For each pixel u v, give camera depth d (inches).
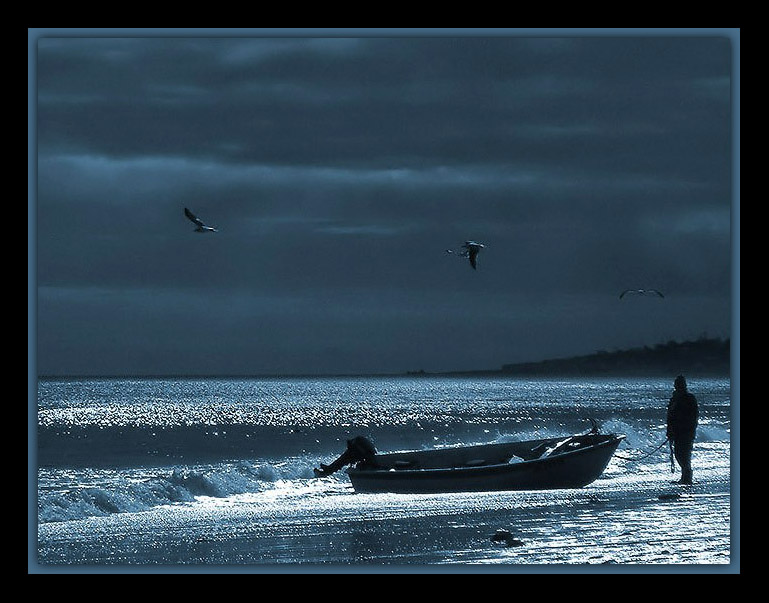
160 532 1846.7
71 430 6633.9
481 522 1877.5
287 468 2758.4
